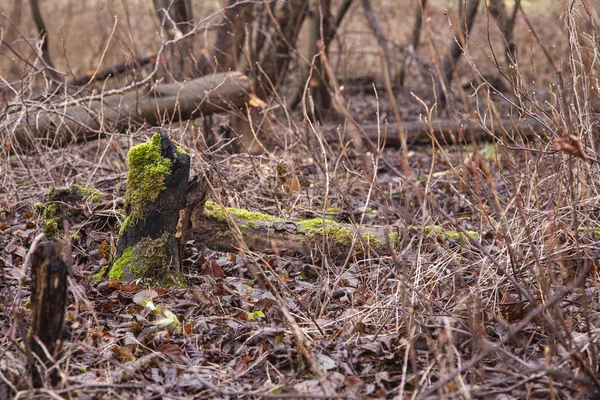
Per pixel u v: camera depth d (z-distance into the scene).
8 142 5.80
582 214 4.11
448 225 4.95
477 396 2.91
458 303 3.54
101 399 2.99
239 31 8.72
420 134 8.86
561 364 2.99
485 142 8.27
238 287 4.11
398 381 3.16
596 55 4.13
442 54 12.48
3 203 5.52
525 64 12.17
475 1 10.36
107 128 6.56
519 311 3.57
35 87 8.34
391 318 3.66
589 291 3.78
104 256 4.52
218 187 5.32
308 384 3.08
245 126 7.73
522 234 4.04
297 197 5.77
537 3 15.21
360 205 5.80
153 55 8.84
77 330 3.49
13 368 3.08
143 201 4.05
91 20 14.70
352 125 3.06
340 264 4.67
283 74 9.76
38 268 2.79
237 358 3.39
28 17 14.51
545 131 4.45
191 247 4.73
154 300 3.91
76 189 5.05
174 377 3.21
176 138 6.86
